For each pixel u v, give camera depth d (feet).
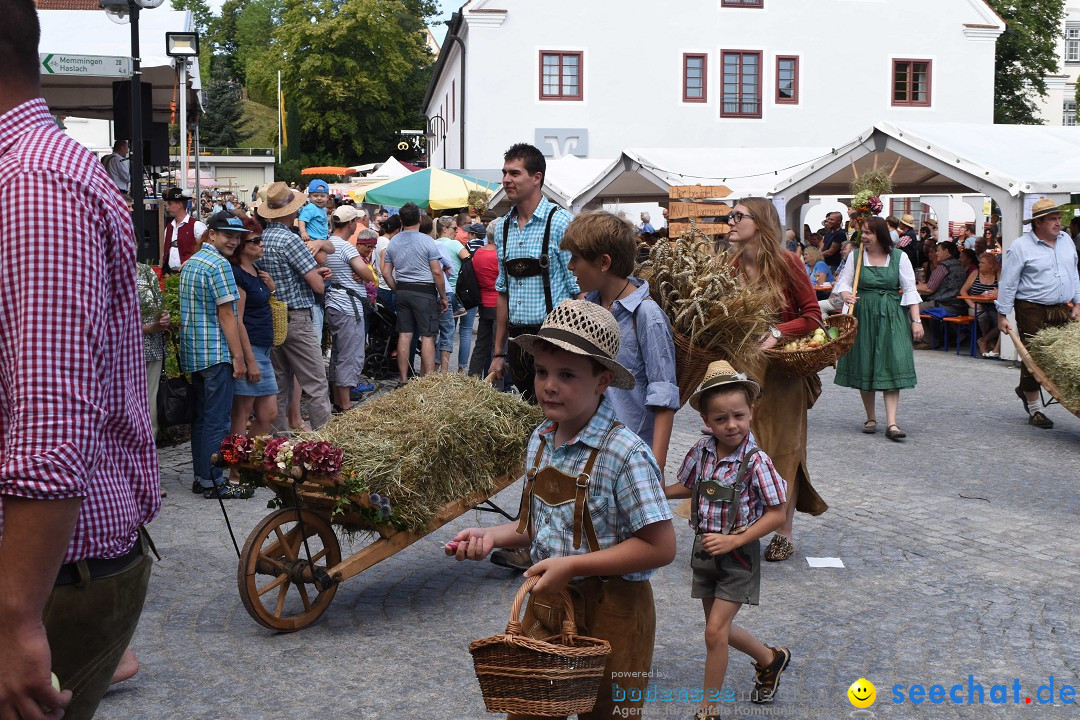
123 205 7.47
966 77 119.24
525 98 111.75
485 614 17.61
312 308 29.86
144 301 24.14
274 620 16.49
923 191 69.26
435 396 18.81
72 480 6.50
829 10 116.06
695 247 15.89
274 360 30.40
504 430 18.71
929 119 119.03
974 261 54.85
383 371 45.24
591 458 9.37
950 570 19.84
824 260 68.28
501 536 9.73
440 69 144.87
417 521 17.51
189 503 24.64
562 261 19.31
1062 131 57.88
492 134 111.75
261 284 26.48
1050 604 17.97
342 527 18.03
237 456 16.79
